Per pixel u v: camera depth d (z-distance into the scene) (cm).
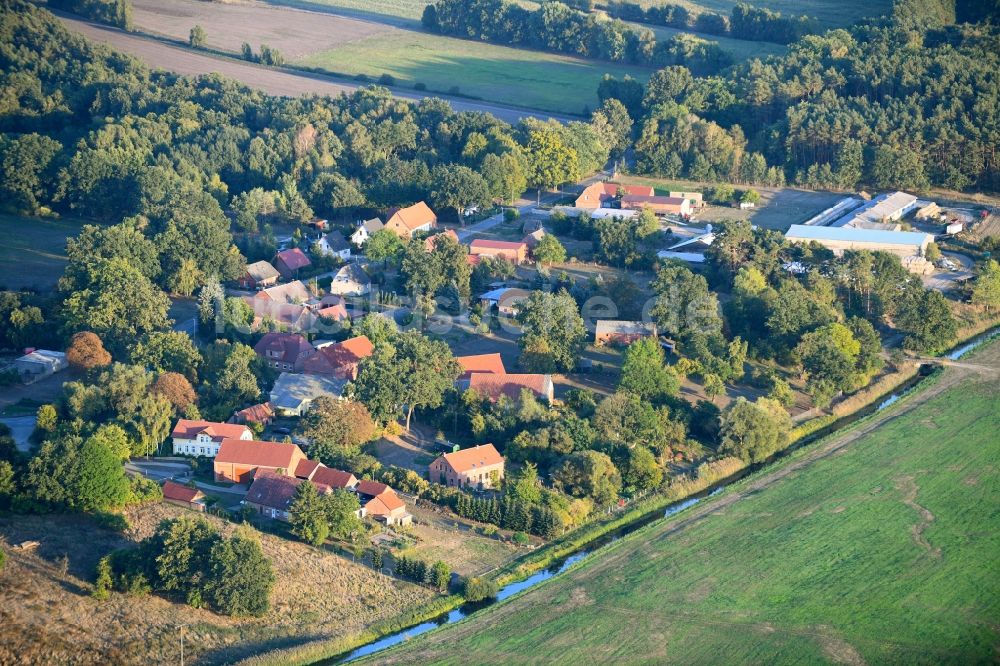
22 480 19250
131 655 16238
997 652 16950
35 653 16050
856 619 17588
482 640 16975
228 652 16450
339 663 16412
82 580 17612
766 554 19138
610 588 18250
